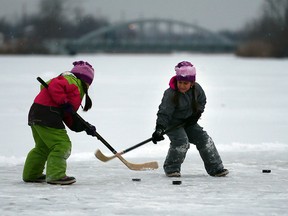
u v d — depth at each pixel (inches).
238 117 1924.2
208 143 1016.9
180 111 1008.2
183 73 981.8
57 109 936.9
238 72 4995.1
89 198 837.2
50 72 4539.9
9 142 1392.7
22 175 1002.7
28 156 954.7
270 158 1223.5
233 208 783.7
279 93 2881.4
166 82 3649.1
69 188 907.4
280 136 1530.5
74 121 948.6
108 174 1034.1
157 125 995.9
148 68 5792.3
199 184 944.3
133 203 808.3
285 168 1108.5
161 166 1126.4
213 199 835.4
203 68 5762.8
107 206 791.7
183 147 1008.9
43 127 932.0
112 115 1931.6
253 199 836.6
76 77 956.6
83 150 1298.0
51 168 930.1
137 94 2751.0
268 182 964.0
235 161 1187.3
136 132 1561.3
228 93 2864.2
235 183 954.7
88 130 954.7
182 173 1053.2
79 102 948.6
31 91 2844.5
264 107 2241.6
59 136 935.7
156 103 2346.2
